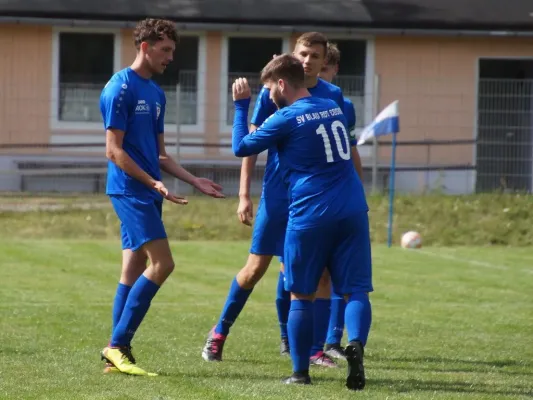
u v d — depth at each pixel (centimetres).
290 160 2033
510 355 2539
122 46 7906
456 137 7950
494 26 7950
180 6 7981
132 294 2181
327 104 2064
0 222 5938
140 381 2055
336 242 2031
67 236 5762
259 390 1956
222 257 4912
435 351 2586
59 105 7825
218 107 7919
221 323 2391
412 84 7988
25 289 3725
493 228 5866
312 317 2062
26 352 2430
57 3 7838
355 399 1878
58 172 6838
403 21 7906
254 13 7925
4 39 7775
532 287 3981
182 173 2308
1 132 7775
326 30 7894
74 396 1875
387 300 3606
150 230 2177
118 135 2161
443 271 4472
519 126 7688
